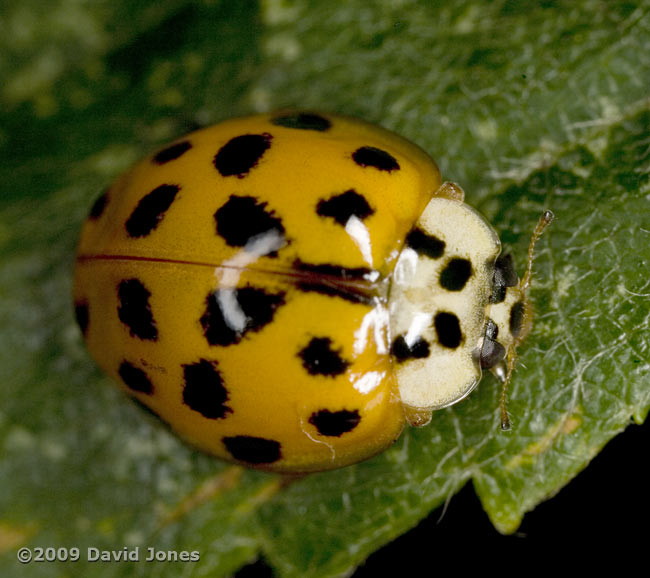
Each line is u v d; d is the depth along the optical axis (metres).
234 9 0.05
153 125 0.05
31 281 0.05
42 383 0.05
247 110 0.05
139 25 0.05
